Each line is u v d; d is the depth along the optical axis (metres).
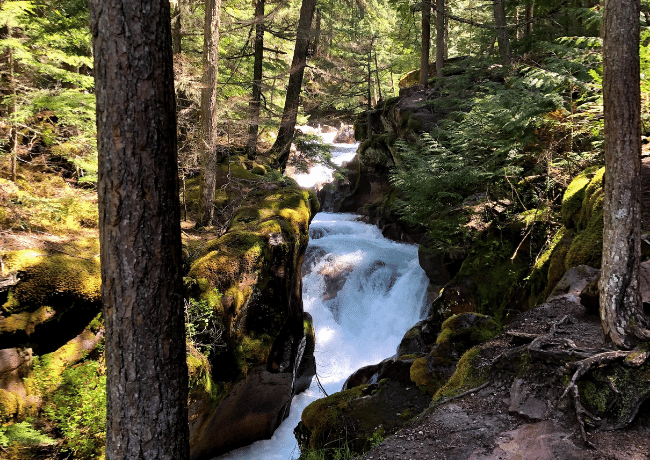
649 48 8.23
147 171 3.06
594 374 4.00
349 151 24.80
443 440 4.08
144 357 3.17
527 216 9.16
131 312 3.11
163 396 3.24
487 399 4.57
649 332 4.06
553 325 4.92
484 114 9.97
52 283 6.51
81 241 8.02
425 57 21.91
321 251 15.55
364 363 12.91
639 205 4.16
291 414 10.73
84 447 6.21
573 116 8.94
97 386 6.66
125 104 2.96
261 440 9.65
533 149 9.88
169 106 3.14
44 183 9.20
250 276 8.97
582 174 8.30
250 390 9.03
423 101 18.55
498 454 3.73
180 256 3.32
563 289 6.07
